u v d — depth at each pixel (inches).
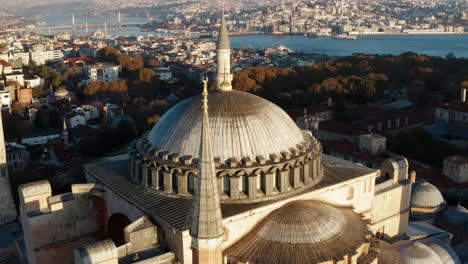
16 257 3191.4
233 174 1947.6
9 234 3663.9
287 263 1756.9
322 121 6697.8
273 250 1817.2
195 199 1440.7
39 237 2276.1
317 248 1819.6
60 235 2331.4
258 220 1947.6
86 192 2320.4
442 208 3469.5
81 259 1617.9
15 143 5880.9
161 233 1870.1
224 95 2204.7
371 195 2393.0
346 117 7052.2
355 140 5944.9
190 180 1975.9
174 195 2000.5
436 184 4286.4
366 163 4943.4
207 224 1428.4
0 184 3885.3
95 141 6382.9
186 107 2183.8
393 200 2652.6
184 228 1739.7
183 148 2028.8
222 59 2490.2
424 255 2325.3
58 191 4490.7
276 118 2176.4
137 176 2193.7
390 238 2623.0
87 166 2551.7
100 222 2425.0
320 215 1946.4
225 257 1847.9
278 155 2058.3
